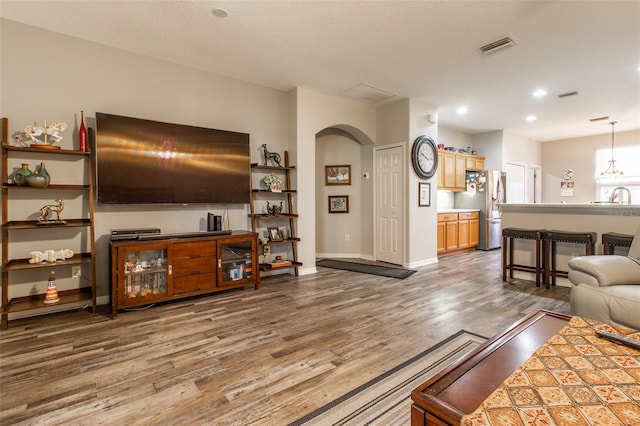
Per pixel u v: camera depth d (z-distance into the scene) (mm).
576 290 2309
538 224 4023
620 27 2875
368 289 3758
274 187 4270
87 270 3152
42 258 2748
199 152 3596
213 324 2684
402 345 2287
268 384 1807
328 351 2201
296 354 2160
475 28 2904
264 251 4352
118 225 3277
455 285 3926
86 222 2912
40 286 2947
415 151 4965
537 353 1217
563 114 5820
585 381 1028
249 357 2119
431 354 2148
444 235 6004
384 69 3809
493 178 6773
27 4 2527
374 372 1926
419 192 5129
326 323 2705
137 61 3381
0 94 2742
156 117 3494
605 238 3320
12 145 2732
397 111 5078
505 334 1407
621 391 972
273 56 3465
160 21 2775
